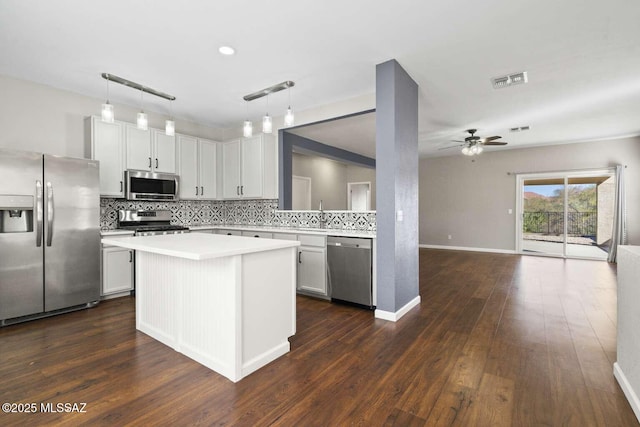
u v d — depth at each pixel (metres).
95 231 3.44
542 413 1.66
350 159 7.62
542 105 4.30
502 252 7.56
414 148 3.48
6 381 1.95
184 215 4.99
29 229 3.08
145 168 4.23
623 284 1.91
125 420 1.59
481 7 2.22
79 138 3.82
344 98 3.99
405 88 3.25
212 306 2.12
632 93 3.84
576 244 6.71
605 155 6.34
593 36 2.60
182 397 1.79
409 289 3.37
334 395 1.82
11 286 2.89
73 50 2.81
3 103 3.30
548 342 2.54
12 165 2.89
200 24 2.42
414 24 2.43
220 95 3.90
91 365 2.16
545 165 6.99
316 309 3.42
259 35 2.58
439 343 2.53
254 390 1.87
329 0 2.14
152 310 2.64
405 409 1.70
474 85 3.61
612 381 1.96
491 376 2.03
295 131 5.61
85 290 3.36
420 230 8.68
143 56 2.92
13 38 2.60
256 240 2.53
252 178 4.80
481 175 7.81
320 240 3.72
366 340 2.59
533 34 2.57
